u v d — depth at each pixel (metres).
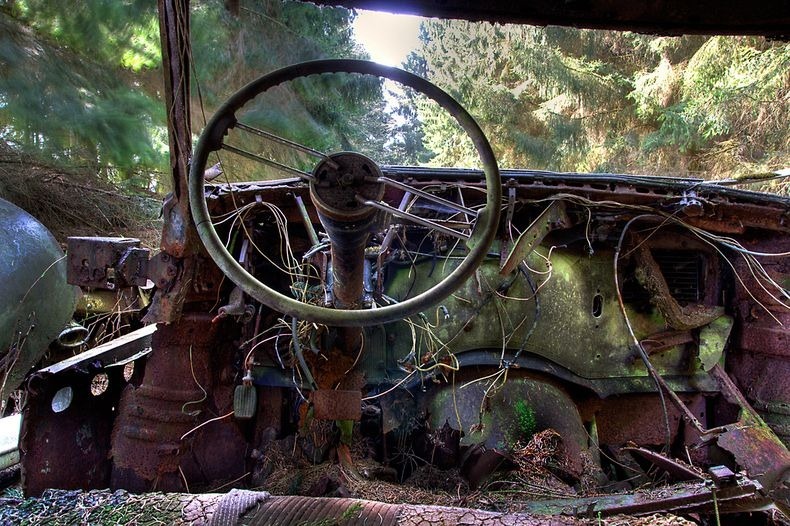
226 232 3.70
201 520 2.39
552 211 3.80
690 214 3.96
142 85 9.02
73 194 7.61
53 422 3.49
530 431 3.55
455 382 3.89
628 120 14.95
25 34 7.78
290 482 3.36
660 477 3.94
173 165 3.07
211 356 3.69
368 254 3.49
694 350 4.38
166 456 3.52
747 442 3.52
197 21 9.05
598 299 4.25
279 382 3.81
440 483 3.60
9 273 4.22
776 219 4.16
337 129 12.06
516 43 15.72
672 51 13.73
